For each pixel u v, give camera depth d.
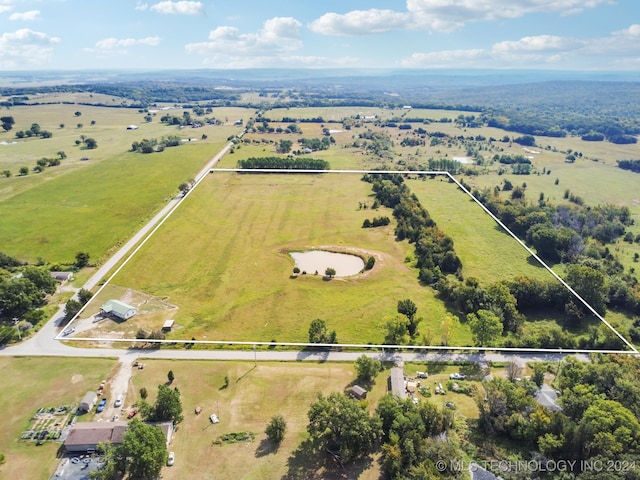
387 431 81.62
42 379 96.31
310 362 104.00
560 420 79.56
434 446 75.62
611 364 95.06
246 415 88.06
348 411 78.62
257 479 74.62
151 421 83.69
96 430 79.88
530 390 91.81
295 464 77.38
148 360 103.25
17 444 80.50
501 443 82.06
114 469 73.06
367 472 75.75
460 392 95.25
